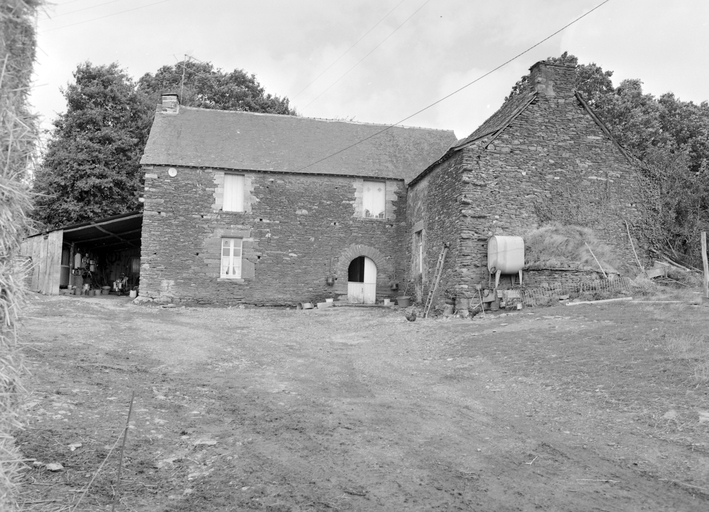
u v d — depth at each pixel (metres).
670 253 18.23
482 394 7.94
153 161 20.27
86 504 3.97
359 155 23.02
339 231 21.69
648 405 6.56
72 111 27.59
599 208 17.39
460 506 4.24
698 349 8.39
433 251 18.69
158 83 38.50
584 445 5.62
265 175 21.20
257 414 6.64
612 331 10.42
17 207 2.82
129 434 5.50
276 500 4.28
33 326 11.77
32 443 4.96
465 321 14.61
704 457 5.08
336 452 5.42
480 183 16.50
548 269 15.90
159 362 9.40
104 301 19.80
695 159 27.80
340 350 12.03
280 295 20.95
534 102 17.28
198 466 4.92
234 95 37.91
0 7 2.68
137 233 23.84
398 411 7.02
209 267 20.47
